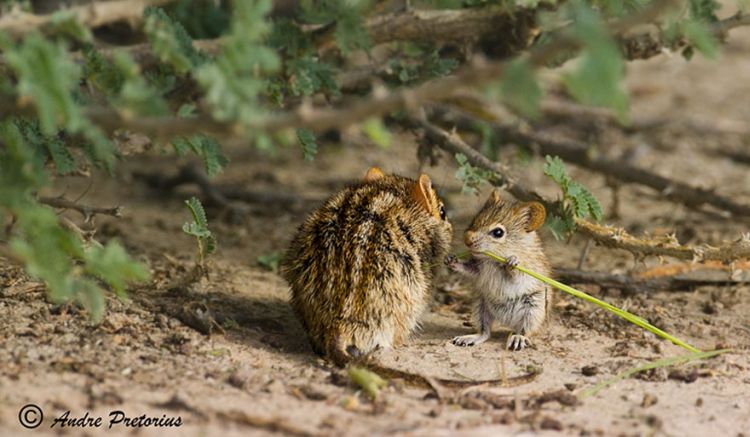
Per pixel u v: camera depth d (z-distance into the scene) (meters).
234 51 7.99
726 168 19.77
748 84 24.61
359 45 12.11
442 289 13.49
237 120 7.87
